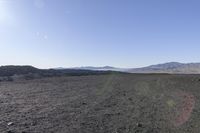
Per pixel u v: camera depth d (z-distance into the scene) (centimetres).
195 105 1434
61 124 1038
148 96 1922
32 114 1252
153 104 1547
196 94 1862
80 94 2158
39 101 1731
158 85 2697
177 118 1141
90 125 1023
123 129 964
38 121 1091
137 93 2166
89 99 1833
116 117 1185
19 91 2430
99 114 1260
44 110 1372
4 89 2642
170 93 2002
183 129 960
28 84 3403
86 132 919
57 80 4262
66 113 1284
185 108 1364
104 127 992
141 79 3962
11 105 1547
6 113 1277
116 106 1512
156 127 994
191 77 3369
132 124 1043
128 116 1209
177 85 2559
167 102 1588
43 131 926
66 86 3002
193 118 1134
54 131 927
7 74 5838
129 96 1978
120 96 1992
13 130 932
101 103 1633
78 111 1345
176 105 1466
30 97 1956
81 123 1059
